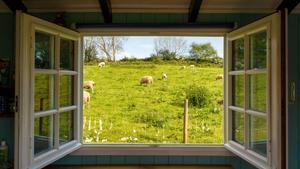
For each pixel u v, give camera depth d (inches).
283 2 109.9
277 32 92.0
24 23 92.4
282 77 90.6
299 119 120.8
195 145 125.4
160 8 122.4
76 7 122.1
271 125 95.2
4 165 111.4
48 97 111.3
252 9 122.3
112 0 117.9
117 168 117.8
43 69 103.5
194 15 118.1
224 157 124.4
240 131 120.0
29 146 95.4
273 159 93.7
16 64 91.4
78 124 124.5
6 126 119.6
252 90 111.4
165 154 123.9
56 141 110.7
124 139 129.9
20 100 91.4
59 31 110.8
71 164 122.9
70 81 124.4
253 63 111.0
